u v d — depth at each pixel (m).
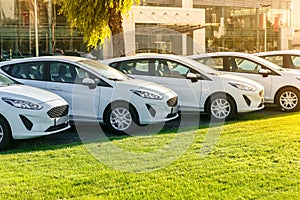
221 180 5.38
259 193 4.95
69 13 14.26
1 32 30.33
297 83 11.11
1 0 30.16
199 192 4.98
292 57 12.91
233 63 11.59
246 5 46.75
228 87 9.90
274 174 5.58
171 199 4.79
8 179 5.45
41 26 31.28
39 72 8.91
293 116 10.27
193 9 37.66
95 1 13.60
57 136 8.33
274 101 11.39
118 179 5.46
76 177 5.54
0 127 7.28
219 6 45.66
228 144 7.23
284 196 4.86
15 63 8.99
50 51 31.19
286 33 48.62
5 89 7.55
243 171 5.72
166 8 35.56
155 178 5.50
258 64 11.53
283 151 6.71
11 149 7.33
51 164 6.17
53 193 4.97
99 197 4.85
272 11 48.41
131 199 4.79
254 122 9.37
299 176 5.51
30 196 4.88
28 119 7.34
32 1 30.89
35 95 7.63
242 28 45.69
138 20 33.94
